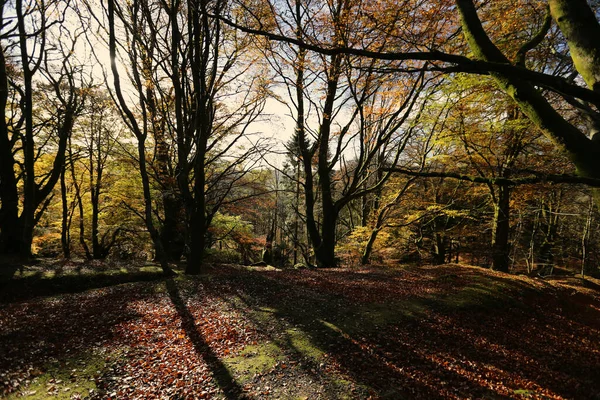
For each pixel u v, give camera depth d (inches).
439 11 310.0
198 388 201.3
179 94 426.6
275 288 415.2
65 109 601.0
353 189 626.2
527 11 338.0
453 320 343.3
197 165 451.5
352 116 591.5
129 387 199.2
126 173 694.5
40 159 714.8
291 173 1240.8
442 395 215.3
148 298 367.2
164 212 678.5
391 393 207.0
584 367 291.3
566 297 486.3
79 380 202.4
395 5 297.0
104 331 272.5
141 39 436.8
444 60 77.4
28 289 412.5
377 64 337.4
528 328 362.9
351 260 1053.8
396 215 773.9
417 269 582.6
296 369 226.8
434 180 812.6
